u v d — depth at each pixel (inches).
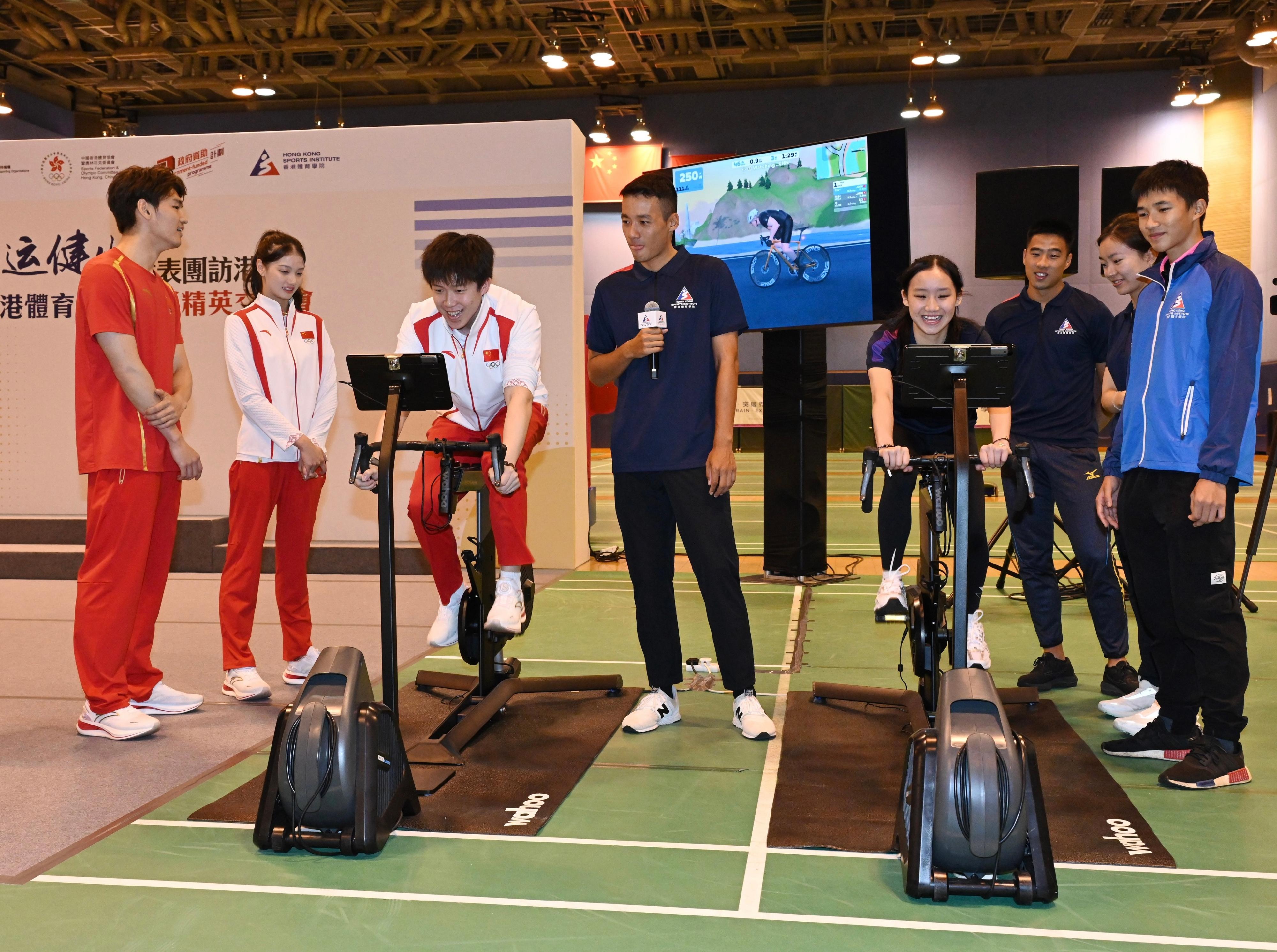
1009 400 95.0
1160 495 102.1
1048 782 100.5
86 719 120.4
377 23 540.4
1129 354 125.0
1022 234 239.9
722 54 579.2
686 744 116.2
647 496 119.3
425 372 94.3
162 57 550.6
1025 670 149.7
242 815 93.7
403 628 185.3
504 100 655.1
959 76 625.9
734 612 119.6
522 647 166.2
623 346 111.3
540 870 82.0
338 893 78.1
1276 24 478.0
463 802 96.8
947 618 108.9
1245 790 99.5
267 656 163.0
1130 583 111.7
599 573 239.6
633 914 74.4
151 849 86.4
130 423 118.5
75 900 76.9
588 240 660.7
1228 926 72.0
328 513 252.4
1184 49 601.0
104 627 119.1
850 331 676.7
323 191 248.4
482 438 121.0
